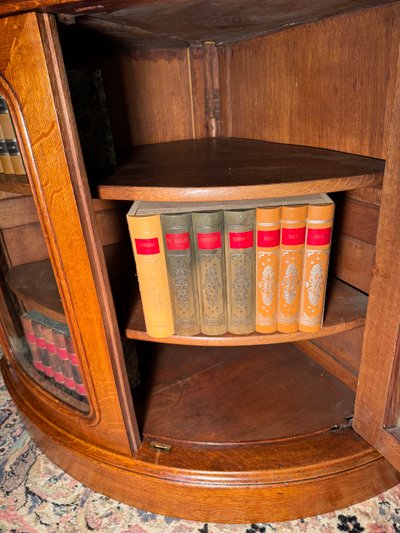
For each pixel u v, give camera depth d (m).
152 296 0.72
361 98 0.77
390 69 0.70
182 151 0.98
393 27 0.67
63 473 0.96
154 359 1.14
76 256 0.65
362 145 0.79
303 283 0.72
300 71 0.90
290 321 0.74
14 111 0.57
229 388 1.00
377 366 0.72
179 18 0.72
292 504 0.80
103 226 1.22
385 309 0.67
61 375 0.97
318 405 0.93
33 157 0.60
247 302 0.73
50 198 0.62
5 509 0.87
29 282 0.99
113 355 0.73
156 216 0.67
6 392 1.25
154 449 0.83
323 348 1.07
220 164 0.79
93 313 0.69
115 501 0.88
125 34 0.84
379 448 0.77
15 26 0.52
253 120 1.10
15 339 1.10
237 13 0.71
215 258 0.69
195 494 0.79
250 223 0.67
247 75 1.07
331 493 0.80
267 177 0.66
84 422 0.85
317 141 0.91
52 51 0.54
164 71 1.12
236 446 0.83
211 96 1.18
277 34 0.94
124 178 0.70
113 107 1.07
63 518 0.85
